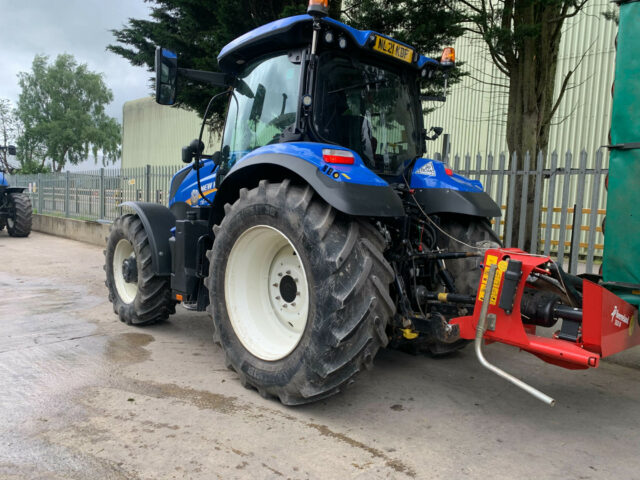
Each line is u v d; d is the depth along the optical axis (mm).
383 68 3590
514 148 6258
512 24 6051
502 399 3271
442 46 6797
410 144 3816
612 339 2570
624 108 2811
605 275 2912
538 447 2625
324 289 2693
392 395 3283
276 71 3457
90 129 52969
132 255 4777
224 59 3785
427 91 6039
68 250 10297
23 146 52562
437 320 2918
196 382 3391
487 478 2307
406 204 3580
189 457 2412
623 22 2809
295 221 2820
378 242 2891
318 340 2713
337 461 2414
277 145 3096
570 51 10875
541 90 6113
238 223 3195
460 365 3918
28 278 7199
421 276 3486
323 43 3121
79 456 2393
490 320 2680
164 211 4605
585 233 9203
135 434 2625
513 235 5605
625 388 3535
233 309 3303
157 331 4645
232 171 3289
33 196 15703
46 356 3838
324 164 2787
